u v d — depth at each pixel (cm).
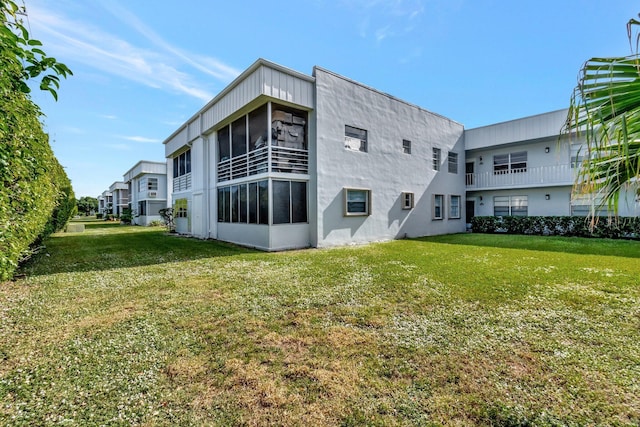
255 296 433
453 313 363
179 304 400
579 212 1309
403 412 193
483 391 214
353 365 249
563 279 514
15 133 270
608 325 325
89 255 806
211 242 1112
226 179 1159
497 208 1575
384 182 1153
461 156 1569
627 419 185
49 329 319
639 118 180
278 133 933
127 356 264
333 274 564
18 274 571
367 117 1096
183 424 184
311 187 963
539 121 1331
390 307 385
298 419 188
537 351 270
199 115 1277
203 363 253
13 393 211
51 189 697
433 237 1263
